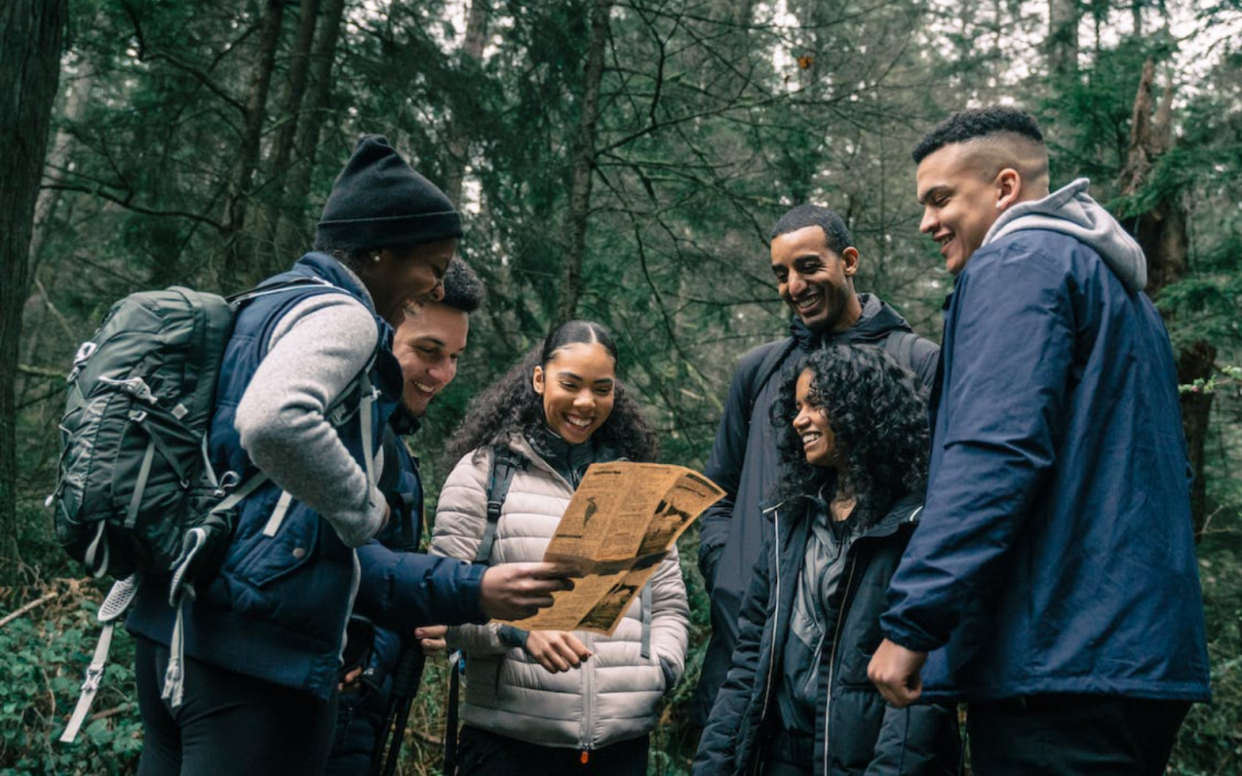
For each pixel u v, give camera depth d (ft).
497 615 6.17
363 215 6.31
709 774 8.16
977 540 5.73
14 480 16.63
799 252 10.25
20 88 16.31
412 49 28.02
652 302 30.42
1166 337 6.69
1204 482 22.75
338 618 5.66
